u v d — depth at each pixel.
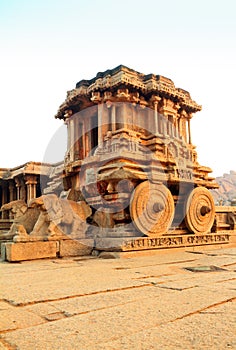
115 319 3.45
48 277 6.25
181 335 2.93
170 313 3.65
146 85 13.73
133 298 4.41
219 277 6.12
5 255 9.26
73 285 5.37
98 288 5.07
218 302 4.12
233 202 18.38
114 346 2.69
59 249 9.88
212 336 2.89
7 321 3.46
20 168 22.66
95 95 13.30
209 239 12.80
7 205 13.16
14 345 2.76
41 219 10.45
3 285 5.46
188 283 5.47
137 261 8.77
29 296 4.56
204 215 12.95
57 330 3.12
